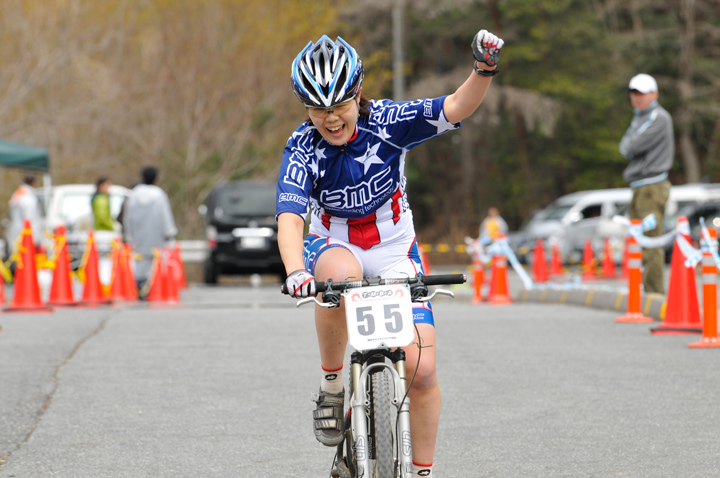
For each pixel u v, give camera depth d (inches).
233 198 1962.4
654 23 3799.2
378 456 350.9
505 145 4040.4
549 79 3617.1
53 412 605.6
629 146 1103.0
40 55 2812.5
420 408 395.2
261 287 1926.7
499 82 3649.1
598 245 2539.4
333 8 3309.5
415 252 419.8
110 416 596.1
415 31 3791.8
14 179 2982.3
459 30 3730.3
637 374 717.3
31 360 786.2
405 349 388.5
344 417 422.9
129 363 778.2
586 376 711.7
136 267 1446.9
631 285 1039.6
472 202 4018.2
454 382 693.3
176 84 2910.9
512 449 515.5
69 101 2930.6
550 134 3452.3
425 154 4101.9
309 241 420.8
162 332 969.5
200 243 2313.0
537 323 1032.8
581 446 519.2
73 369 749.9
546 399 635.5
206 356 813.2
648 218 1055.0
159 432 557.9
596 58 3700.8
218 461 497.7
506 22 3661.4
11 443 531.5
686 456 497.4
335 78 369.4
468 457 500.7
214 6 2930.6
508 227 4097.0
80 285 1833.2
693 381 688.4
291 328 1003.9
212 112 2893.7
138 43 3016.7
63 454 510.6
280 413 605.0
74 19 2869.1
